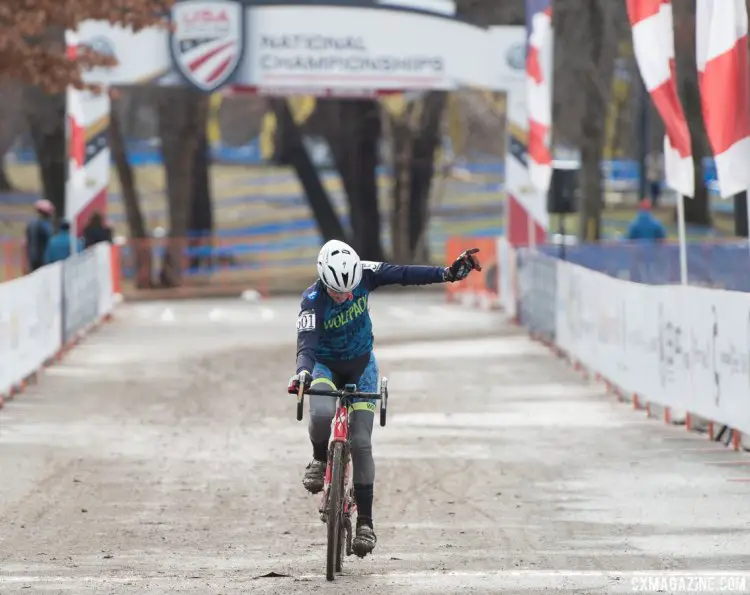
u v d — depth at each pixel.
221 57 94.19
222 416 49.47
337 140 142.75
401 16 95.25
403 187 143.62
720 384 41.66
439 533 30.11
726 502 33.44
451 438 44.28
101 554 28.03
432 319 91.44
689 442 43.19
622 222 176.75
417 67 95.62
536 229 97.19
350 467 26.77
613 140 172.75
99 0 78.62
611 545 28.53
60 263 69.50
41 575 25.80
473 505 33.44
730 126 41.97
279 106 146.38
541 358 67.81
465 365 65.06
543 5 77.19
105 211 94.88
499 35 96.06
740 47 41.81
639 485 35.97
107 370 63.69
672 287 45.94
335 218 149.00
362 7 94.94
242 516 32.44
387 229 187.25
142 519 32.03
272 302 111.31
